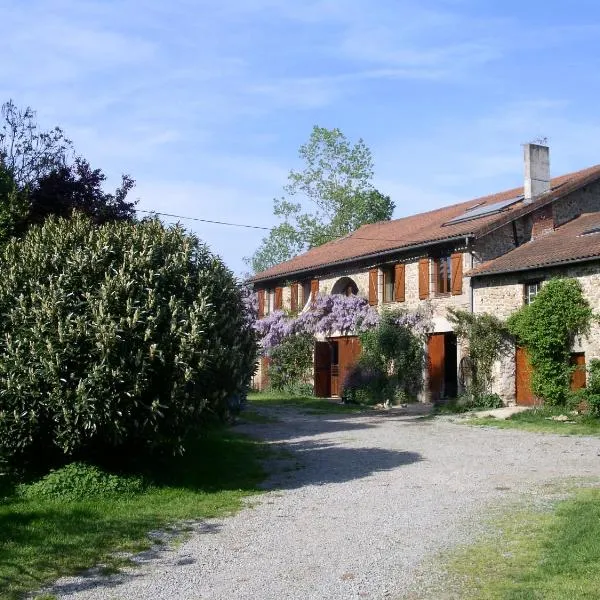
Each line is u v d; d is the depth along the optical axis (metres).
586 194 22.91
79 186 17.06
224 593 6.18
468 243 21.14
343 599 5.93
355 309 25.72
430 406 21.66
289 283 30.86
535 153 22.75
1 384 9.08
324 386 27.81
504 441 14.12
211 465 11.80
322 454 13.44
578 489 9.40
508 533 7.48
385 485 10.39
